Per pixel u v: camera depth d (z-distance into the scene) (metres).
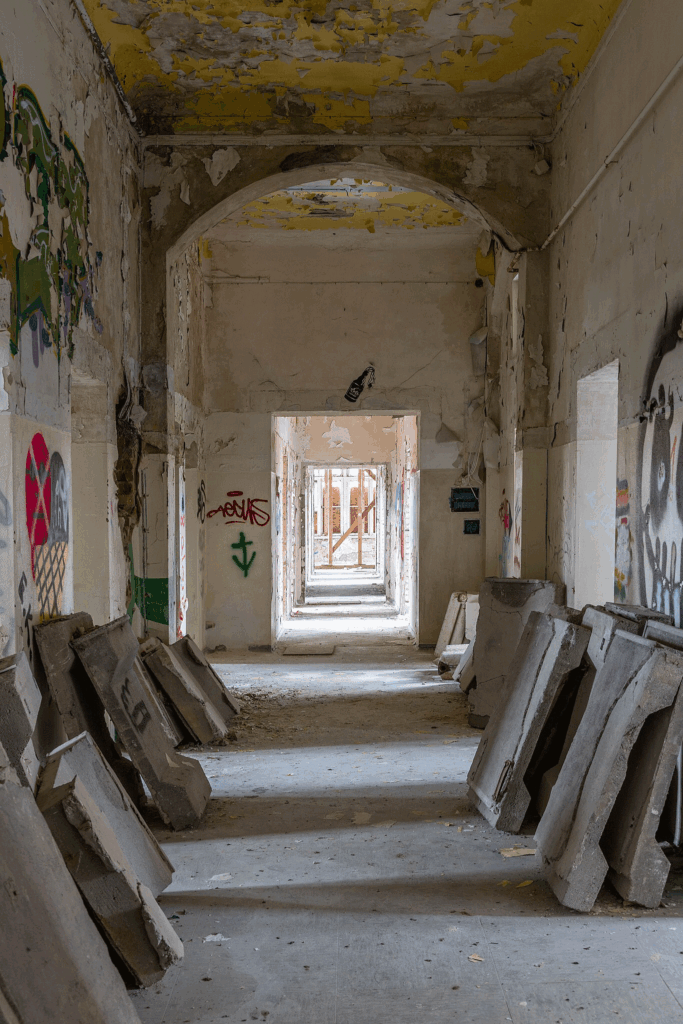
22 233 3.47
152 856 3.11
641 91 4.12
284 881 3.28
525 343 6.29
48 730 3.73
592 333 5.08
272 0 4.82
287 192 7.88
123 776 4.07
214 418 9.26
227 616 9.36
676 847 3.47
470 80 5.77
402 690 7.21
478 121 6.11
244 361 9.23
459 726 5.91
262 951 2.72
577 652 3.78
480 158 6.17
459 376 9.21
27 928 1.97
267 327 9.23
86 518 5.10
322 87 5.89
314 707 6.58
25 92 3.56
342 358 9.23
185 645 6.08
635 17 4.23
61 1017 1.95
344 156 6.11
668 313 3.71
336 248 9.16
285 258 9.20
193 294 8.40
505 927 2.87
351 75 5.73
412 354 9.22
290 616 12.84
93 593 5.09
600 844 3.22
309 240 9.08
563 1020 2.32
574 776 3.36
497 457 9.15
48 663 3.54
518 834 3.78
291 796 4.37
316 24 5.09
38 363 3.66
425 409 9.22
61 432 4.01
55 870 2.18
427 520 9.27
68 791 2.34
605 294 4.78
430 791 4.43
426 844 3.66
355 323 9.23
